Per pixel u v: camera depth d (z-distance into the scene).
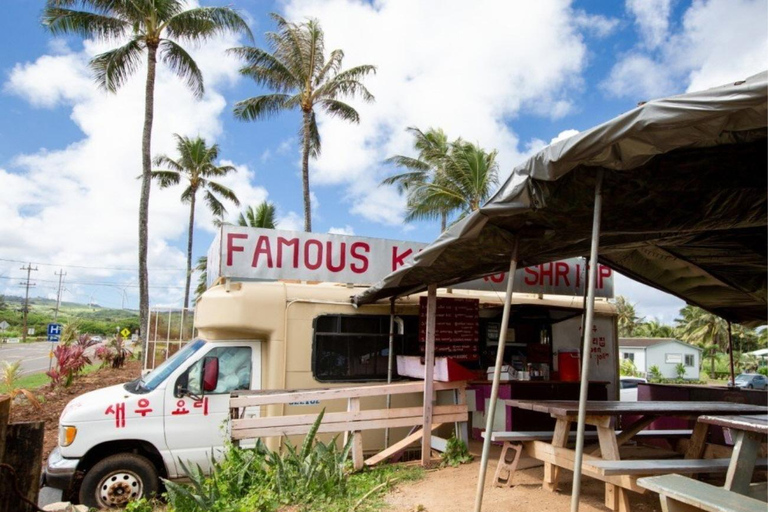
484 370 8.77
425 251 5.13
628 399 16.75
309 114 23.77
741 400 8.36
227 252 8.03
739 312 8.94
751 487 4.03
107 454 6.70
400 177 28.12
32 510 3.89
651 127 2.85
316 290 8.27
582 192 3.87
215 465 6.20
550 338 9.48
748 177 3.68
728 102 2.56
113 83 19.72
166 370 7.25
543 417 8.14
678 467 4.40
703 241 5.55
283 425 6.67
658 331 66.00
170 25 20.06
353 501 5.54
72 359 18.25
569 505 5.04
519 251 5.14
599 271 9.98
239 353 7.83
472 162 25.02
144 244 20.09
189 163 33.41
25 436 3.95
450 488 5.84
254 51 22.59
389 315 8.61
